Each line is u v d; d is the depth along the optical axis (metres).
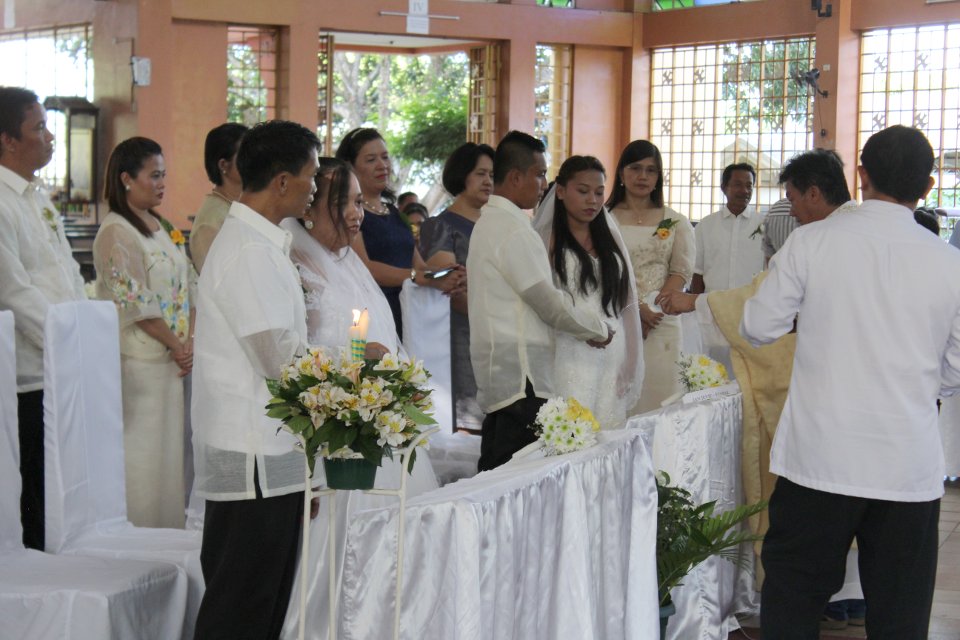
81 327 3.28
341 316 3.40
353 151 4.99
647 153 4.70
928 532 2.95
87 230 10.44
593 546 2.84
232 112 11.75
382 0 12.00
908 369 2.87
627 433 3.06
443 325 5.12
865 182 3.02
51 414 3.18
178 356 4.03
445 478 4.80
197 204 11.62
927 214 5.75
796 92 12.15
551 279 3.88
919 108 11.15
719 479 3.77
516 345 3.86
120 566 3.00
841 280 2.91
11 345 3.17
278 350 2.71
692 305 4.07
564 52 13.23
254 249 2.74
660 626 3.20
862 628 4.02
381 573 2.37
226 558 2.79
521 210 3.93
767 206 12.45
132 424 3.97
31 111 3.63
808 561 2.99
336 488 2.40
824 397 2.92
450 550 2.32
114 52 11.45
